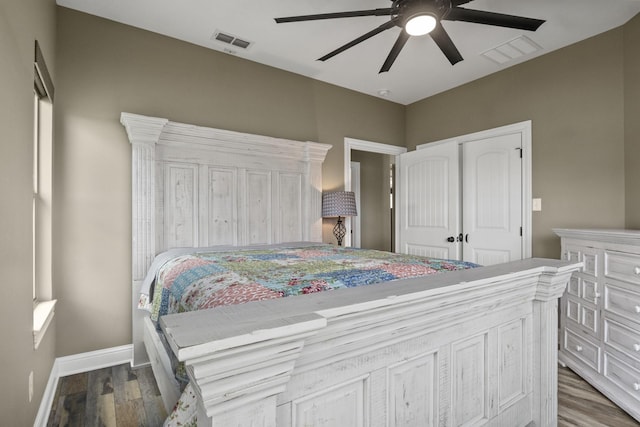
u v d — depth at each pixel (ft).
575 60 9.44
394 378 3.47
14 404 4.12
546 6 7.86
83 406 6.33
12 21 4.08
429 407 3.82
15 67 4.21
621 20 8.38
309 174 11.08
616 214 8.60
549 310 5.02
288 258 6.64
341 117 12.67
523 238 10.57
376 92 13.25
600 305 7.00
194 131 9.05
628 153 8.36
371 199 18.61
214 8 8.04
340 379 3.05
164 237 8.82
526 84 10.57
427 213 13.09
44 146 7.12
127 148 8.49
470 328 4.21
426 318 3.53
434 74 11.59
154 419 5.91
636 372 6.11
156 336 6.43
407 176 13.94
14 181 4.17
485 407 4.43
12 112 4.07
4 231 3.74
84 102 8.04
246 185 10.05
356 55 10.31
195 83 9.61
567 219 9.57
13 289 4.09
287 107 11.37
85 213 7.97
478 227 11.81
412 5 5.92
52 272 7.25
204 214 9.36
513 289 4.49
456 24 8.55
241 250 8.48
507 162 11.04
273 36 9.23
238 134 9.66
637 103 8.11
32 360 5.18
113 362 8.16
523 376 4.97
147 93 8.87
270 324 2.29
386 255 7.10
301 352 2.67
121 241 8.36
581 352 7.61
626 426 5.82
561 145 9.73
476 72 11.44
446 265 5.42
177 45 9.34
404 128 14.62
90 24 8.18
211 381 2.09
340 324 2.80
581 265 5.04
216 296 3.87
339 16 6.27
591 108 9.11
